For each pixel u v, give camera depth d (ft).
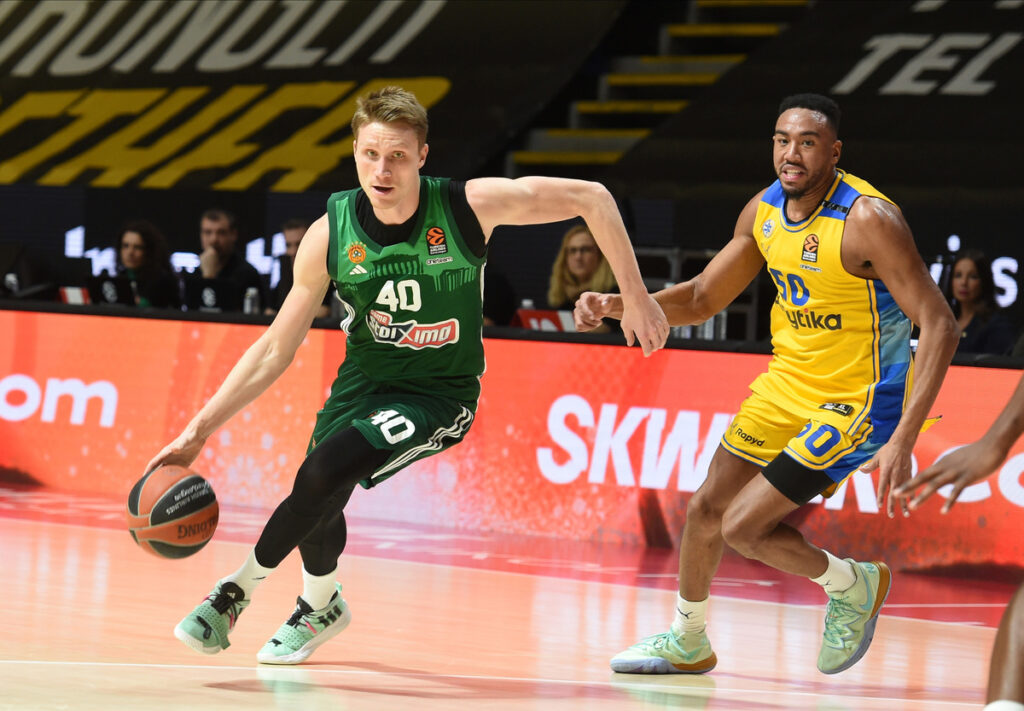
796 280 23.79
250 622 27.12
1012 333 46.11
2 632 24.25
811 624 30.86
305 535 21.61
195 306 54.13
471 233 21.61
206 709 18.94
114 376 50.01
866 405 23.34
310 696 20.33
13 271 64.80
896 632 30.32
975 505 38.96
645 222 68.13
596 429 43.37
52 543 36.76
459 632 27.48
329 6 77.92
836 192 23.35
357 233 21.61
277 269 62.44
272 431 47.24
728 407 41.47
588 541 43.16
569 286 49.14
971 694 23.70
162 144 73.10
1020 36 63.05
